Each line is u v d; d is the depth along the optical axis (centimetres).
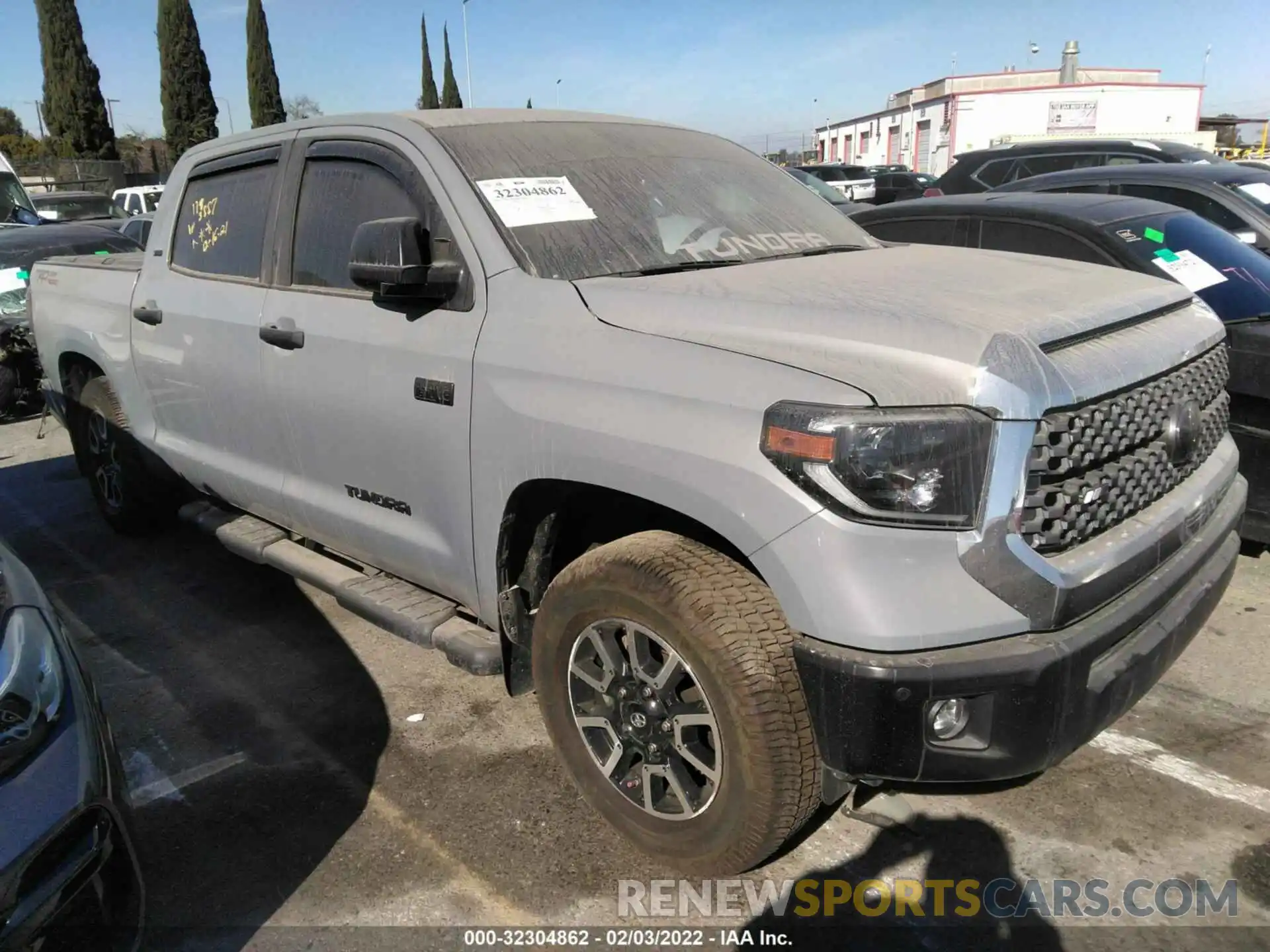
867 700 205
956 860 267
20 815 190
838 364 215
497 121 334
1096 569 219
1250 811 283
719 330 238
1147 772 302
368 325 311
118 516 517
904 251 337
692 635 228
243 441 385
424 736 333
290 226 353
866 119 5212
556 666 272
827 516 206
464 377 279
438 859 273
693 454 223
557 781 306
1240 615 400
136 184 3862
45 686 214
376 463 318
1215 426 286
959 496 204
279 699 362
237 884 265
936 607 204
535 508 278
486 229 286
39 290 539
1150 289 277
